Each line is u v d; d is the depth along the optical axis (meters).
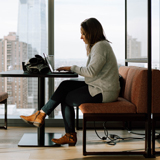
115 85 2.64
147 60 2.57
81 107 2.56
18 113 3.77
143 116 2.56
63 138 2.86
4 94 3.33
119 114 2.54
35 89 3.75
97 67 2.54
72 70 2.63
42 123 2.71
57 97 2.71
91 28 2.68
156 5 3.60
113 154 2.56
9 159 2.47
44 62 2.80
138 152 2.58
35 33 3.67
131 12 3.32
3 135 3.24
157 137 3.16
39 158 2.50
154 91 2.54
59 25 3.67
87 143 2.96
